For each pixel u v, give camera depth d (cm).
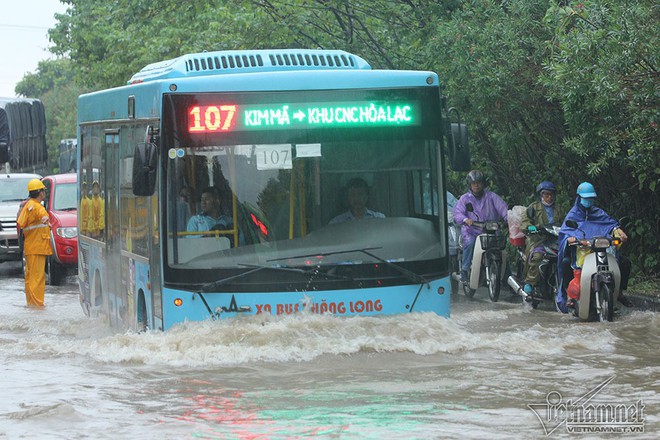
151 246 1434
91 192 1962
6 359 1430
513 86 2234
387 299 1378
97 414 1093
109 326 1800
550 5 2175
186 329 1354
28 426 1047
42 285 2452
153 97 1423
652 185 2030
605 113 1909
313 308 1363
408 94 1403
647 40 1756
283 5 3194
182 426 1032
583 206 1859
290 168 1371
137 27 4597
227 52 1556
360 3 3075
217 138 1368
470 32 2309
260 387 1202
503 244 2192
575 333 1612
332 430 1003
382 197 1387
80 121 2084
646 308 1977
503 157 2709
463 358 1365
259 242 1363
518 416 1063
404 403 1120
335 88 1386
